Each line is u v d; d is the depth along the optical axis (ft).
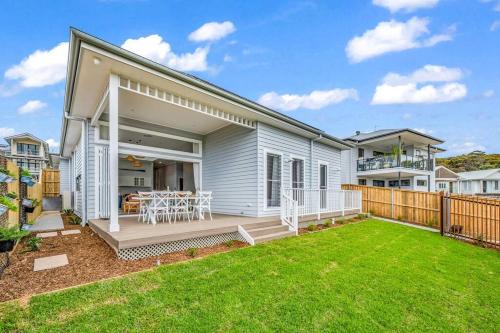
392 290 12.95
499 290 14.10
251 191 27.04
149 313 9.63
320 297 11.64
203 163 32.91
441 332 9.95
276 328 9.35
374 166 61.82
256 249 17.87
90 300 10.17
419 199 37.91
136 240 14.85
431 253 20.36
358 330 9.57
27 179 22.95
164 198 21.95
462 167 154.71
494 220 27.76
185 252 16.67
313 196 31.09
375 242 22.18
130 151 25.93
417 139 63.16
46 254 15.64
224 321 9.52
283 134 30.50
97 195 25.29
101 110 20.88
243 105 23.30
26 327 8.49
